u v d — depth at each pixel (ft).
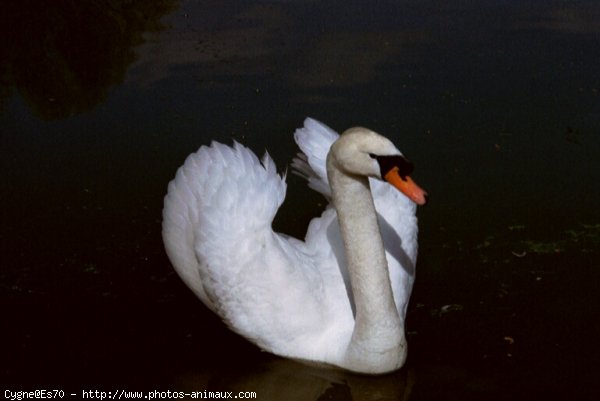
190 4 49.42
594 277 29.43
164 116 39.04
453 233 32.04
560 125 37.27
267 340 27.37
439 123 37.50
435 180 34.53
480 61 41.83
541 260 30.40
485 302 28.71
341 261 28.66
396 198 29.84
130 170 35.88
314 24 46.29
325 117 38.01
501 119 37.76
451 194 33.88
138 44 45.03
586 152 35.76
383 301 25.39
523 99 38.96
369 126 37.27
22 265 31.27
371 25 45.83
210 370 26.99
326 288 27.94
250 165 28.84
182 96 40.34
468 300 28.89
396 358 25.81
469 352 26.63
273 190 28.37
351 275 25.64
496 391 24.95
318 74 41.57
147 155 36.68
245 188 28.27
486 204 33.35
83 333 28.32
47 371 26.68
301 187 35.14
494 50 42.73
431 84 40.27
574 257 30.42
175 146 37.01
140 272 31.14
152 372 26.78
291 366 27.17
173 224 29.04
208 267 27.71
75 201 34.30
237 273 27.40
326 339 26.94
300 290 27.20
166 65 43.14
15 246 32.12
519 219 32.50
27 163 36.45
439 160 35.55
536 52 42.42
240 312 27.43
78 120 39.24
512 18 45.85
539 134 36.86
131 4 49.01
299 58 43.01
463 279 29.84
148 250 32.04
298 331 27.07
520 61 41.70
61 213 33.71
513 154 35.83
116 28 46.47
